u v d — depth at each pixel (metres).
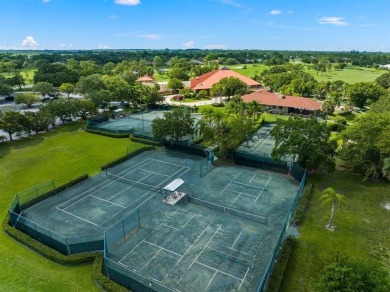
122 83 113.44
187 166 54.56
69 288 26.98
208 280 27.73
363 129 47.88
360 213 39.25
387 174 45.00
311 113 95.00
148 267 29.38
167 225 36.34
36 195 42.88
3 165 54.16
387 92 101.38
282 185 46.94
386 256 31.14
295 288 26.83
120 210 39.78
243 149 63.09
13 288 26.72
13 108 103.88
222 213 39.03
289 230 35.41
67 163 55.62
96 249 31.62
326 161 44.53
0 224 36.50
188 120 61.69
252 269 29.14
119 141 68.44
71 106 83.31
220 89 112.12
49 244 32.53
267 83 147.88
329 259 29.36
